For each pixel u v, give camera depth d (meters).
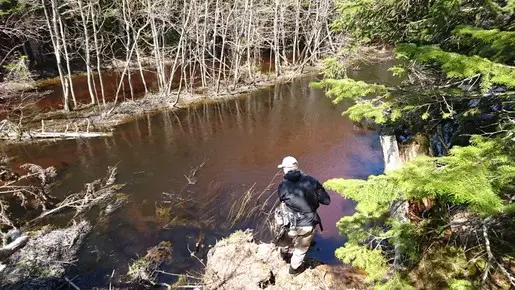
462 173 2.27
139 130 12.29
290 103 15.38
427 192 2.48
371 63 19.52
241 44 19.83
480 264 3.80
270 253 5.20
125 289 5.15
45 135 11.40
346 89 5.00
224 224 6.73
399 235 4.17
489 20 4.69
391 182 2.53
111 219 6.93
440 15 4.71
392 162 6.14
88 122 12.07
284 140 11.12
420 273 3.95
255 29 19.97
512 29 4.21
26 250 5.86
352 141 10.59
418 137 6.00
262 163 9.52
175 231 6.54
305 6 25.81
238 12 19.89
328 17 22.22
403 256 4.20
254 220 6.81
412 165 2.67
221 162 9.63
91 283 5.26
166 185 8.34
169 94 16.34
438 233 4.20
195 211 7.20
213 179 8.63
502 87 4.37
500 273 3.64
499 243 3.91
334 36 22.50
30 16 17.69
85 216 7.04
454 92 4.40
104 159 9.87
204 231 6.52
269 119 13.30
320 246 5.73
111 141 11.24
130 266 5.62
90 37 19.06
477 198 2.03
